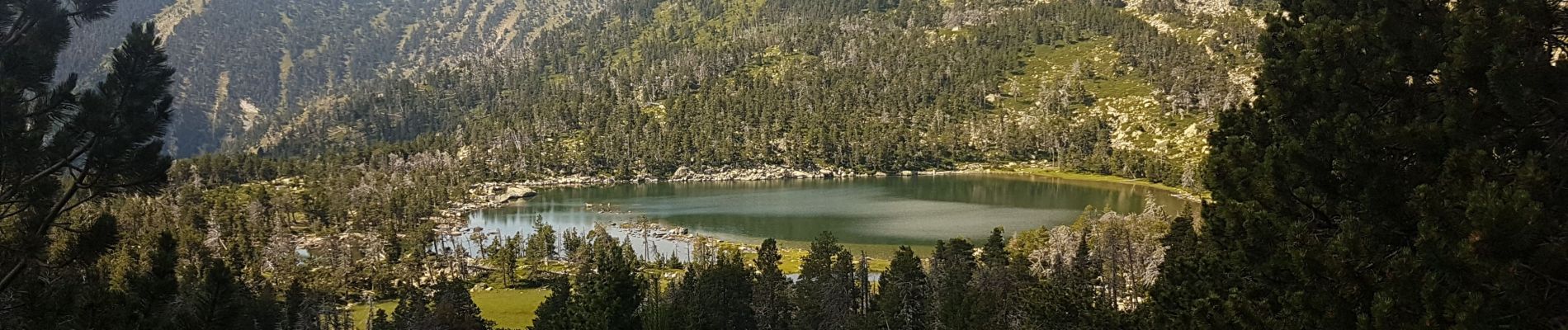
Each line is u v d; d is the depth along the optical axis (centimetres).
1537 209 1396
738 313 7325
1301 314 1872
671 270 12900
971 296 6122
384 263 12650
